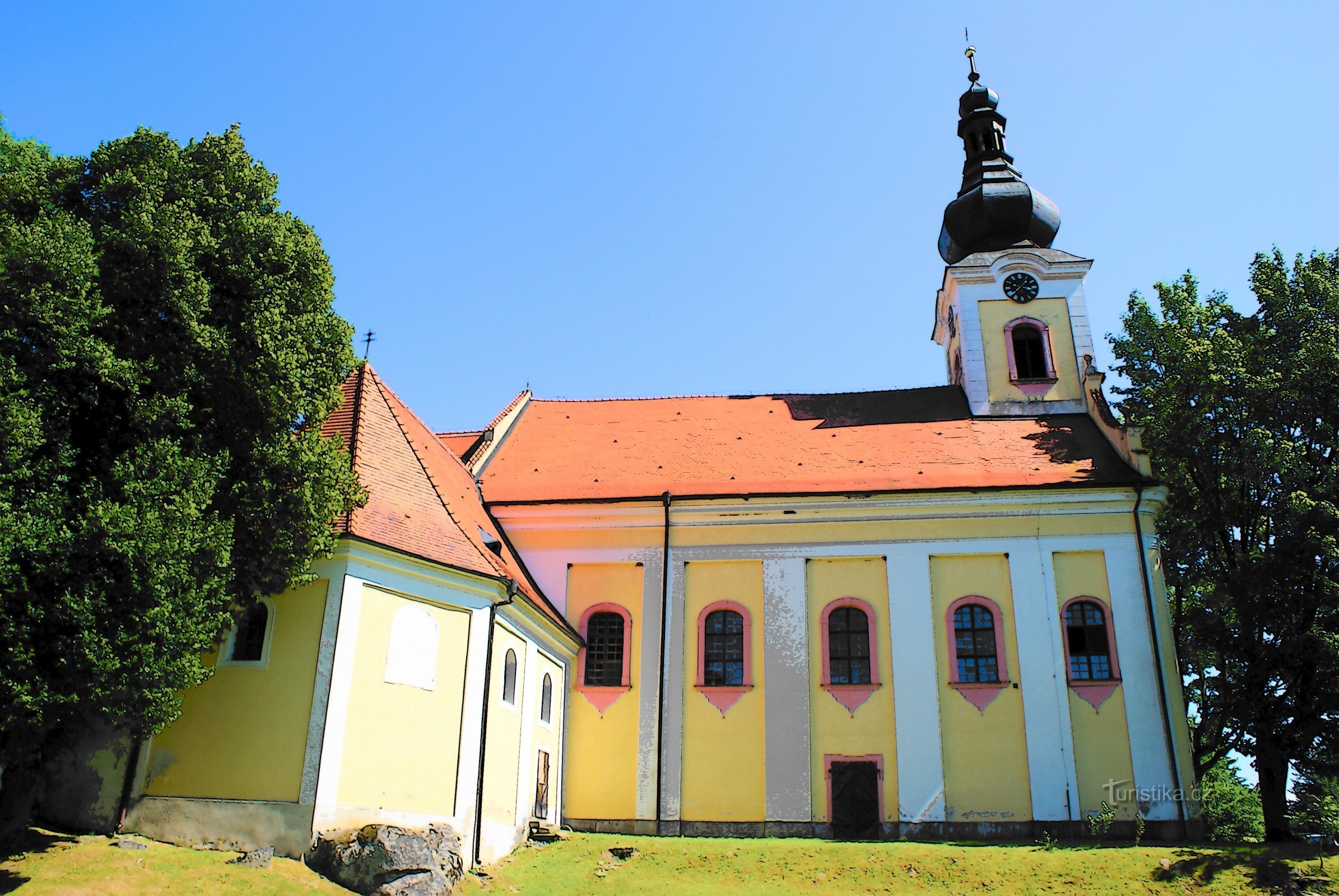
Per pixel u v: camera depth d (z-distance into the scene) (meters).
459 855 19.52
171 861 16.94
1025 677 26.92
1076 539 28.11
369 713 19.64
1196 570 30.23
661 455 32.31
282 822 18.20
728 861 22.28
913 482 29.30
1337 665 25.09
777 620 28.31
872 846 23.55
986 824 25.86
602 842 23.80
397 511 22.28
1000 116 39.72
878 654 27.73
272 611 19.84
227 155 19.44
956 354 36.69
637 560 29.34
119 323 17.12
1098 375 32.94
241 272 18.50
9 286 15.32
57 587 15.29
